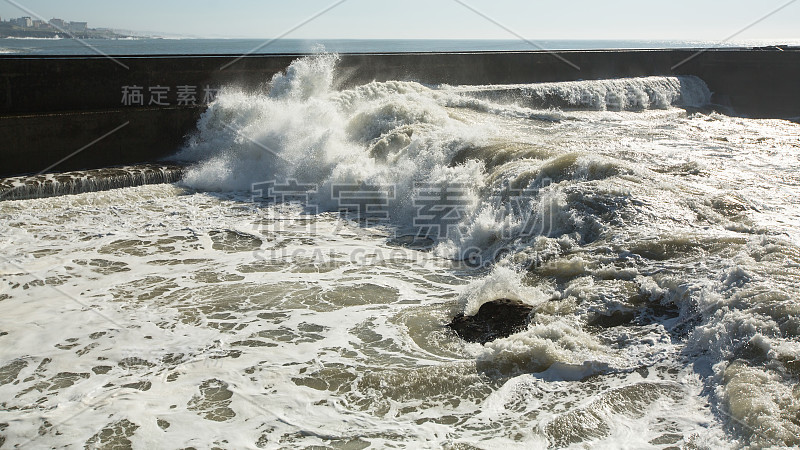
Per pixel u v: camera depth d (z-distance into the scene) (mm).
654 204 6527
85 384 4234
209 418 3832
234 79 13781
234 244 7281
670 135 12695
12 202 8680
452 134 9922
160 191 9664
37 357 4598
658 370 4094
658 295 4941
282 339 4887
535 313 4980
